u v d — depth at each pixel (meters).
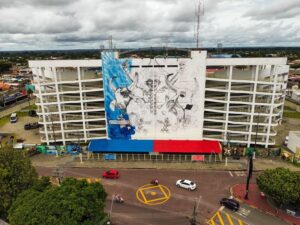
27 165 56.41
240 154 83.00
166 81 79.50
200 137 84.69
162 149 79.50
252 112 82.12
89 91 83.69
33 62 81.38
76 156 85.25
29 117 126.12
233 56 91.56
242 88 83.25
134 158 82.06
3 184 50.94
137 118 83.56
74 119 87.38
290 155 79.81
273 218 55.62
